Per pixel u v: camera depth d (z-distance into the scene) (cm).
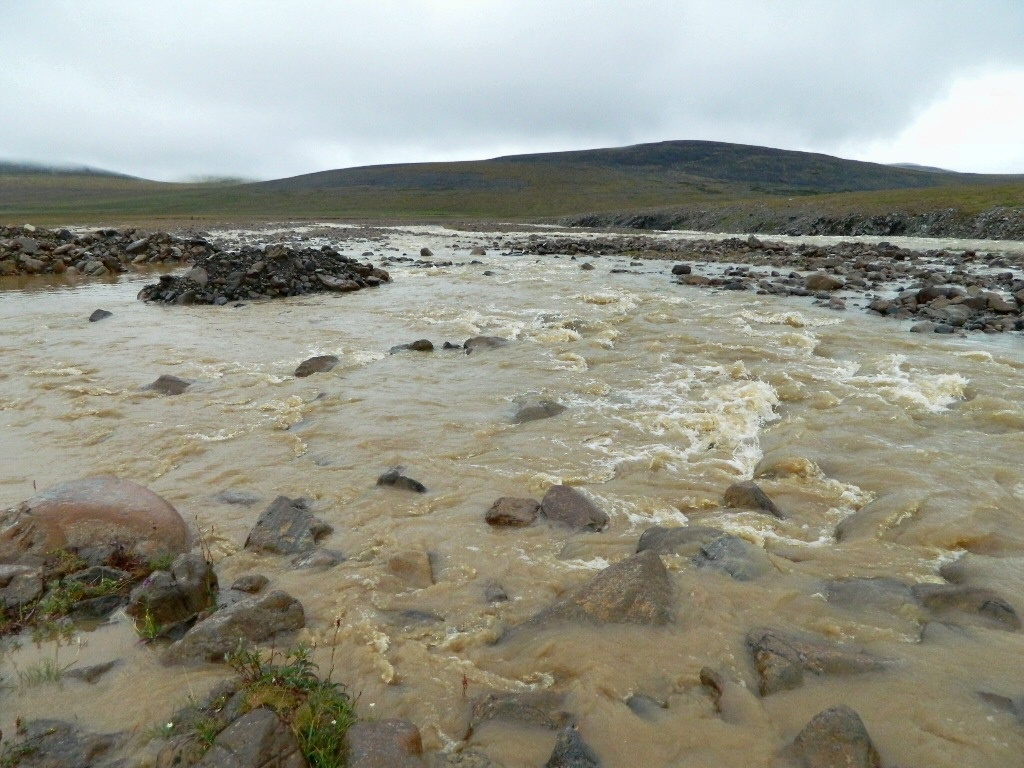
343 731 415
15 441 1004
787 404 1137
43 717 455
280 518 723
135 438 1013
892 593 578
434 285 2766
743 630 532
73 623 564
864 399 1118
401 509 774
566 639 521
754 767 398
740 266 3180
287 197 18025
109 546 646
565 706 454
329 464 913
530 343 1614
